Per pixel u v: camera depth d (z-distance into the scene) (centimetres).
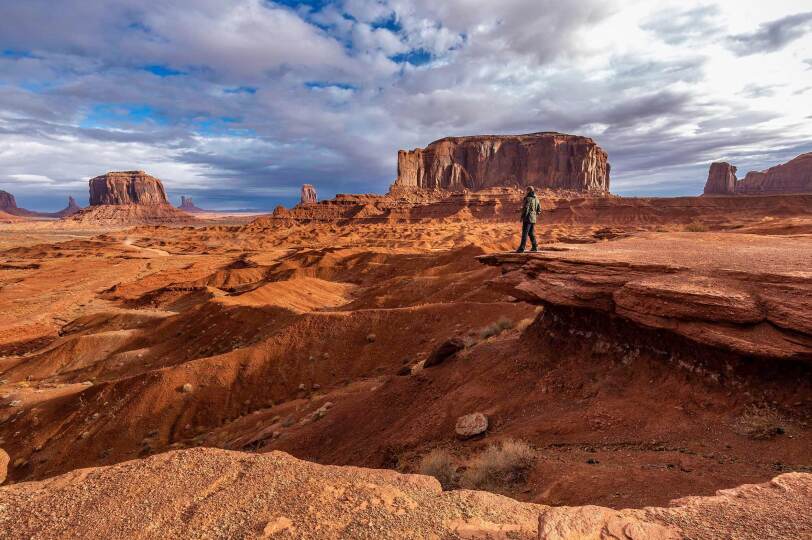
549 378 1523
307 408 2717
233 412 3550
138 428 3484
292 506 526
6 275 12731
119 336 6197
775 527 454
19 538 482
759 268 1134
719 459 853
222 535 477
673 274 1262
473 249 8444
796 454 820
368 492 556
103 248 18862
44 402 4078
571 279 1534
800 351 905
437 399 1798
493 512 518
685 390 1141
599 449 1022
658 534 445
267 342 4072
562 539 438
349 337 3988
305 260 11850
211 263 14200
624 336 1445
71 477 617
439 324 3778
